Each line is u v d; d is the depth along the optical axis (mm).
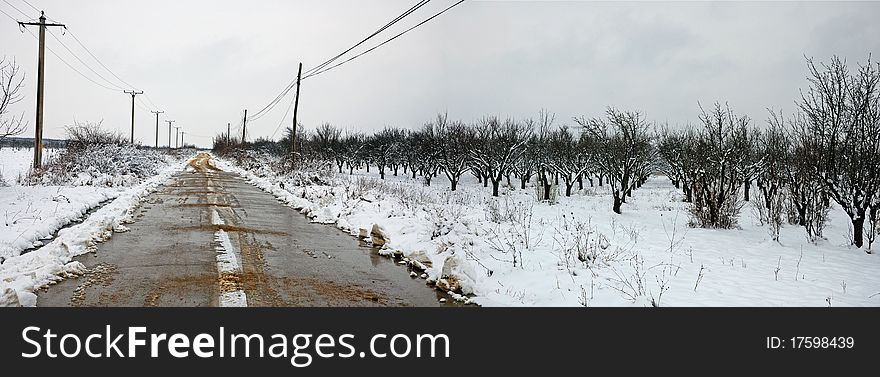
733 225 14023
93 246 9680
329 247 10547
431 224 11039
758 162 23266
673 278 7910
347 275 8125
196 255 9148
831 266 8891
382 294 7109
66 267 7660
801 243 11375
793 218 14594
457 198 21891
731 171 17500
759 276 8086
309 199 19469
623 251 9844
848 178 11109
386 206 15594
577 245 9102
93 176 25516
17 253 9148
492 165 29297
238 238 11109
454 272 7496
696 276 8062
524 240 10578
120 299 6465
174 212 15352
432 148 35281
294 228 13023
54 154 30250
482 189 30375
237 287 7094
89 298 6477
